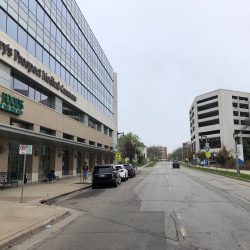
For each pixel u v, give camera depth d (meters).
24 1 30.80
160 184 31.33
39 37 34.28
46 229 10.87
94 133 59.69
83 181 33.25
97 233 10.00
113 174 29.11
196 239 8.88
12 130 23.59
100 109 65.44
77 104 47.97
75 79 47.78
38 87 35.03
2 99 25.86
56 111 38.91
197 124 138.75
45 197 19.41
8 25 27.64
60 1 41.59
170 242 8.59
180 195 20.86
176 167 94.44
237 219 11.97
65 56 43.19
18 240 9.30
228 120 127.69
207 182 33.81
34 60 32.62
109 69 76.75
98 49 64.94
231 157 81.81
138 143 131.38
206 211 14.01
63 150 44.41
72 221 12.31
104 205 16.77
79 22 50.84
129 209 15.04
